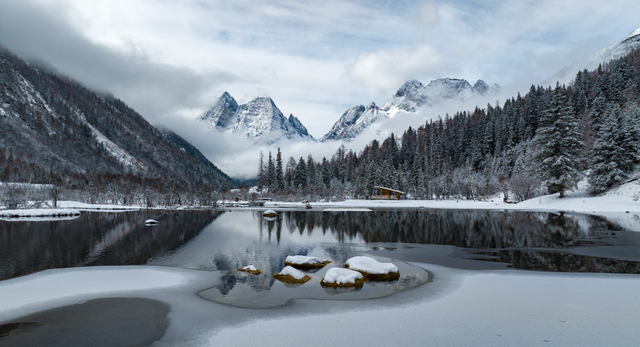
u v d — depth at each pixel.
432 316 10.82
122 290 14.45
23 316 11.41
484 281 15.12
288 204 103.69
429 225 40.09
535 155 63.81
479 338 9.07
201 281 15.93
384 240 29.30
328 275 15.23
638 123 54.91
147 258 21.91
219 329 10.10
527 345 8.59
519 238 28.27
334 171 148.88
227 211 75.38
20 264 20.27
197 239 30.70
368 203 97.00
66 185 119.81
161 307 12.20
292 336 9.46
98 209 84.50
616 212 46.09
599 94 96.94
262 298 13.15
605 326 9.70
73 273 17.61
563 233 30.11
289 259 19.41
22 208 74.00
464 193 101.31
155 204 102.75
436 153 133.88
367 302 12.44
